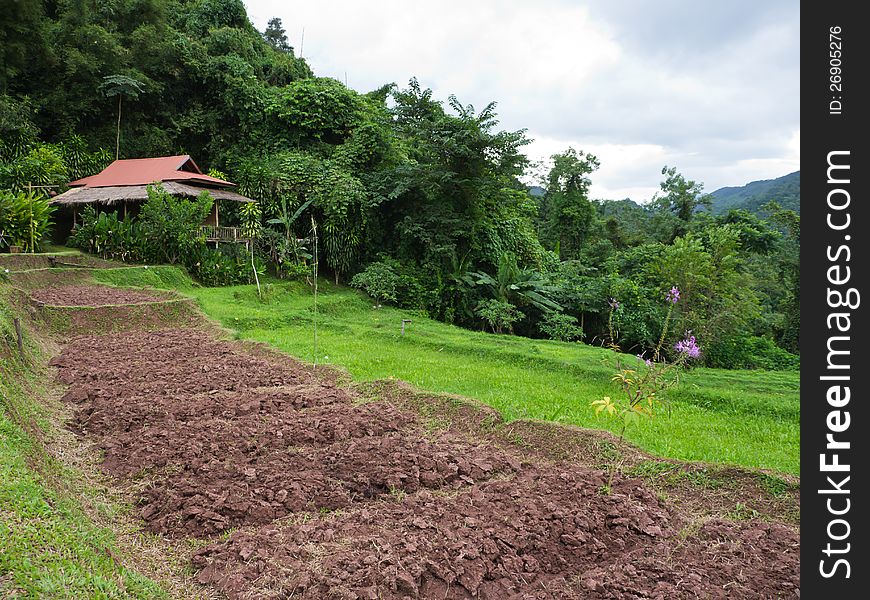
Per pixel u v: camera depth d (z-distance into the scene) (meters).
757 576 4.04
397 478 5.51
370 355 11.47
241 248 21.20
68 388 8.16
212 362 9.80
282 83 34.50
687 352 6.39
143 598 3.39
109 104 26.48
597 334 22.36
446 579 3.92
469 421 7.45
